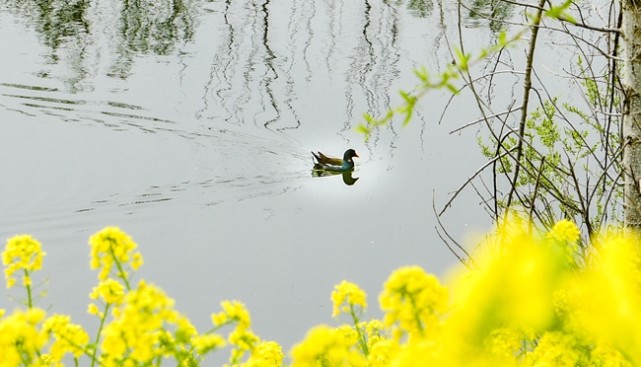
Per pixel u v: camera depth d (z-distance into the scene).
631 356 2.63
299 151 19.66
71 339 4.03
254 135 20.30
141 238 15.39
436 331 2.78
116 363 3.83
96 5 28.92
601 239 4.71
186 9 28.42
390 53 24.19
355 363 3.36
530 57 5.24
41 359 4.48
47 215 16.59
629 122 5.92
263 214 16.41
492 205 15.19
